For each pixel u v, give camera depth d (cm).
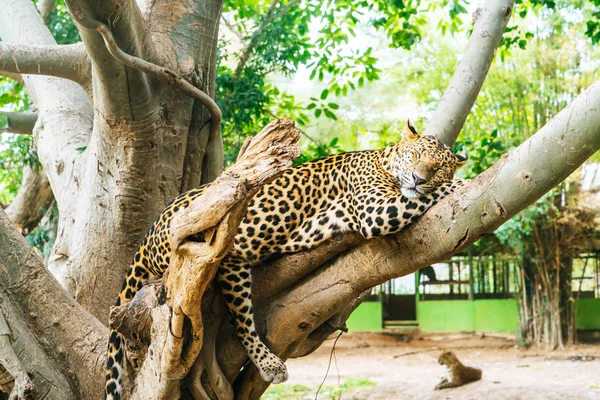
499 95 1881
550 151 333
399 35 1020
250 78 1050
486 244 2047
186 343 409
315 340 514
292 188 462
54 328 502
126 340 436
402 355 1920
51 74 629
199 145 645
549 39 1853
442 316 2191
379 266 415
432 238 385
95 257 616
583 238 1891
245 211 359
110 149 600
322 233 436
